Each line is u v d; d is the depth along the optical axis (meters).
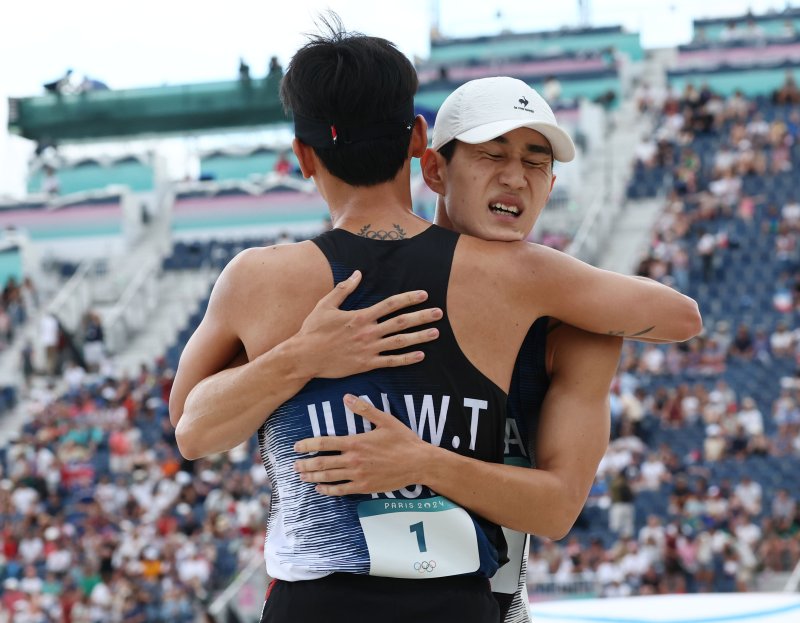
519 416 7.75
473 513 7.18
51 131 95.06
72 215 86.25
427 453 6.90
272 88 92.62
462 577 7.00
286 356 6.95
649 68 108.19
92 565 47.31
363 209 7.45
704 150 81.94
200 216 87.50
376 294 7.14
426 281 7.18
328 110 7.34
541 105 7.88
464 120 7.75
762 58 107.12
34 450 60.12
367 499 6.89
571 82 100.94
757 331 59.06
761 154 77.44
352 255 7.25
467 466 6.99
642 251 70.19
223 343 7.52
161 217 89.44
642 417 52.03
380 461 6.84
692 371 57.28
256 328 7.29
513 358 7.38
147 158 91.69
